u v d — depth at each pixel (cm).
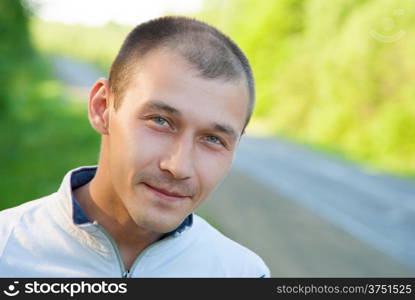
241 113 185
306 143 4062
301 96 4853
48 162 1467
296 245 1210
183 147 174
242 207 1560
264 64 5447
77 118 2530
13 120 1694
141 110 175
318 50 4456
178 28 180
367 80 3488
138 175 176
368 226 1479
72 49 10775
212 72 176
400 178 2497
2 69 1741
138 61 180
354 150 3506
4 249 195
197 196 181
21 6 1989
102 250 198
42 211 206
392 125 3145
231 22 5994
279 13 5322
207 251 219
